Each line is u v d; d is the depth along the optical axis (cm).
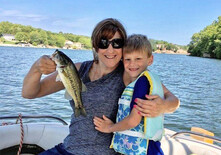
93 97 199
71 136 203
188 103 1139
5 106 888
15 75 1634
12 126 276
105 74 208
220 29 6359
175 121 831
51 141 282
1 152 258
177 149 285
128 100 190
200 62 5059
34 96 215
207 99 1253
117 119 195
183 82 1916
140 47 197
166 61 4988
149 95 178
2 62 2541
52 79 225
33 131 279
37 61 192
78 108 194
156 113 176
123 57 205
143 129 185
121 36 203
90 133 196
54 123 305
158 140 186
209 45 6662
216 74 2756
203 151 282
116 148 191
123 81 206
